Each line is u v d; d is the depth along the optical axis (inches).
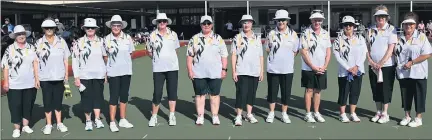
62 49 218.7
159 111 276.4
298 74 453.1
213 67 230.4
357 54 231.5
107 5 1136.2
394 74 235.6
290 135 215.0
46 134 220.8
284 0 1100.5
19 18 962.7
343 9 1139.9
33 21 1170.0
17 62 209.8
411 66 221.3
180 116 261.7
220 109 279.9
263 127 231.8
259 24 1179.9
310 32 231.5
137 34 997.2
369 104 287.9
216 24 1249.4
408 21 217.8
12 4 550.0
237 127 232.5
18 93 213.5
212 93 235.8
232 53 234.7
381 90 235.5
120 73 225.3
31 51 213.0
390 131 220.4
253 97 239.6
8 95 214.4
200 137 213.3
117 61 223.9
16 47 210.2
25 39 212.2
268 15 1175.6
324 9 1143.6
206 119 252.8
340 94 239.6
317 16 227.8
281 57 231.6
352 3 1078.4
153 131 226.5
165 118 257.0
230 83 390.9
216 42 229.3
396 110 268.4
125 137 215.0
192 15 1317.7
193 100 313.7
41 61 215.2
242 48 231.0
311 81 235.5
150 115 266.4
